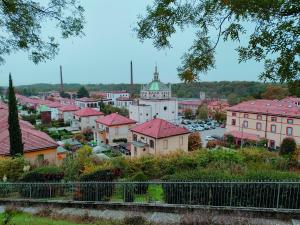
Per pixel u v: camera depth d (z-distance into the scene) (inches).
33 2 248.5
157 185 534.3
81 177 611.2
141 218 360.8
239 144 2113.7
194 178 444.5
